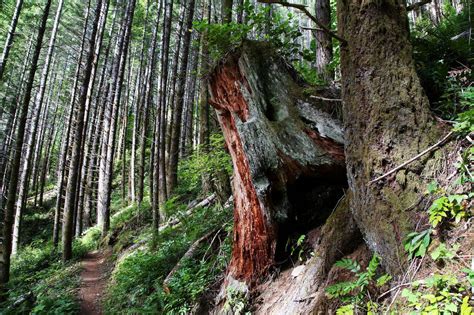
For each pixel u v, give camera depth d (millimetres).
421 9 10859
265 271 3797
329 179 3660
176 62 13734
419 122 2238
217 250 5629
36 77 26344
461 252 1770
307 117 3662
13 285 8828
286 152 3551
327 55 5371
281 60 4008
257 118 3688
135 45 28156
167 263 6688
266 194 3562
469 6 4680
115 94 17922
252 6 4434
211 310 4258
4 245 8133
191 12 12391
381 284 2100
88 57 11500
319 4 5555
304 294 2945
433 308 1619
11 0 16719
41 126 27391
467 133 2094
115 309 6461
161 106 11375
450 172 2029
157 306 5254
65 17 22375
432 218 1863
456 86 2869
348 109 2594
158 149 9586
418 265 1954
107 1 16000
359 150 2465
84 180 17625
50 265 11906
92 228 16891
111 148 16031
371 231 2371
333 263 2867
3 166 18672
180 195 11664
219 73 4203
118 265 9617
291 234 3818
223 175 7551
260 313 3428
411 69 2346
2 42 17766
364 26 2496
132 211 15219
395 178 2203
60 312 6559
